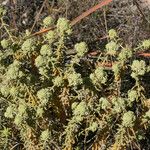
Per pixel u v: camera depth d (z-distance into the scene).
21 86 0.60
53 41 0.65
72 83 0.60
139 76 0.61
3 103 0.68
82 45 0.60
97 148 0.64
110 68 0.67
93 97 0.61
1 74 0.63
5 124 0.69
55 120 0.67
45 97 0.60
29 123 0.60
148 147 0.78
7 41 0.64
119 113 0.61
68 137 0.62
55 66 0.62
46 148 0.66
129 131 0.61
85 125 0.66
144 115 0.61
